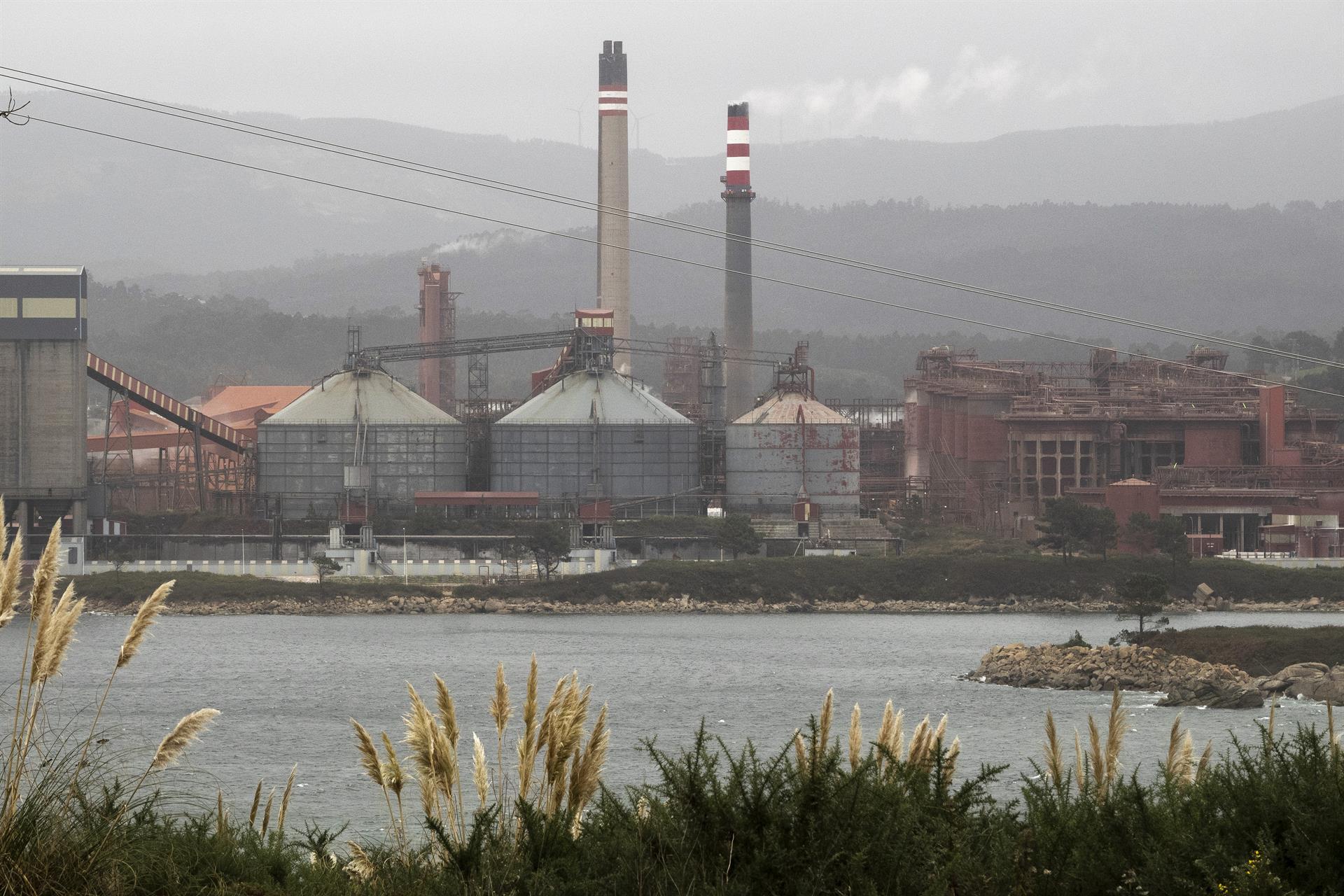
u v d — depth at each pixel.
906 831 67.06
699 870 66.75
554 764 71.38
